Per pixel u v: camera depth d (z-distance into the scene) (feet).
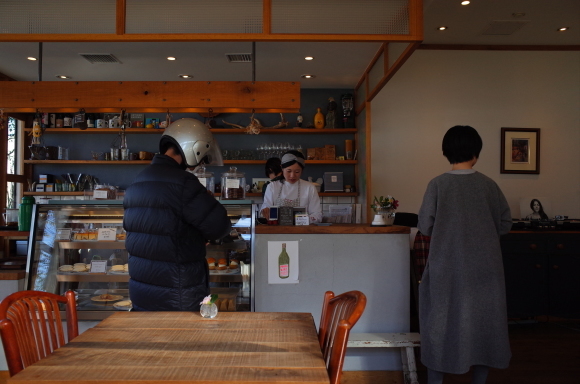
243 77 18.37
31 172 19.47
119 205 9.06
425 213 7.93
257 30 10.50
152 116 19.74
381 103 19.16
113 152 18.80
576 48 19.27
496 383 9.48
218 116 20.06
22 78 18.17
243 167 19.98
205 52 15.08
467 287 7.50
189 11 10.52
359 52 15.12
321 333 5.41
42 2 10.54
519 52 19.43
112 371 3.80
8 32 10.51
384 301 9.65
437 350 7.60
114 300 9.07
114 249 9.20
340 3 10.47
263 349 4.38
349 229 9.57
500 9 15.29
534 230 15.17
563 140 19.42
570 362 10.80
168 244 6.69
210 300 5.57
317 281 9.59
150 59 15.85
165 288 6.80
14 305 4.70
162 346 4.45
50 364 3.96
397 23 10.39
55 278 9.02
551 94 19.44
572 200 19.27
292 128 19.48
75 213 9.25
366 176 17.39
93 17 10.53
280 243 9.55
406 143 19.12
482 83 19.33
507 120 19.33
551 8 15.20
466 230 7.64
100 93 12.38
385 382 9.53
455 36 18.08
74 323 5.44
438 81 19.26
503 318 7.52
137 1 10.55
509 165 19.20
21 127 19.16
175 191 6.69
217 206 6.95
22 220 10.17
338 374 3.95
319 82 19.17
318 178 19.66
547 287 14.80
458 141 7.93
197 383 3.63
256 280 9.53
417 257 11.55
